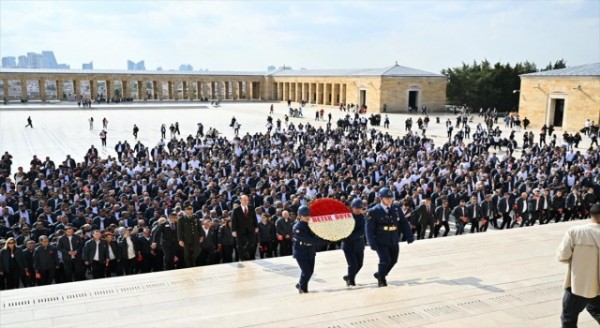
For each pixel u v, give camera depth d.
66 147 45.50
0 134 53.56
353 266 10.71
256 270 12.70
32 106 87.81
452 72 99.50
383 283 10.23
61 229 15.55
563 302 7.03
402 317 7.96
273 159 32.19
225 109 92.69
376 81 82.62
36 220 18.34
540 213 21.72
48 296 10.67
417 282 10.41
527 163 31.02
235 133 56.25
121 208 18.62
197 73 112.56
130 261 15.59
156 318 9.08
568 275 6.90
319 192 22.14
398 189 23.66
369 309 8.36
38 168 27.27
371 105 84.50
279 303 9.35
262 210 17.62
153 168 27.27
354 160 31.58
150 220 17.78
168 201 19.83
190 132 58.09
